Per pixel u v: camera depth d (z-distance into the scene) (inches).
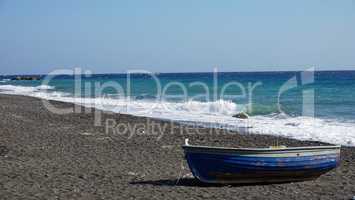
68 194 455.5
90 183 507.8
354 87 2581.2
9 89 3164.4
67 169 580.1
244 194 470.3
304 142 831.1
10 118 1153.4
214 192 477.7
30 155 675.4
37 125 1034.7
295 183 524.1
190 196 458.9
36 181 508.1
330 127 1010.7
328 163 528.7
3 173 544.7
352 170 600.7
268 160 501.7
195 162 502.9
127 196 454.9
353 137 877.2
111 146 774.5
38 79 6151.6
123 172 571.8
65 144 784.9
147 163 632.4
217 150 494.9
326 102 1696.6
